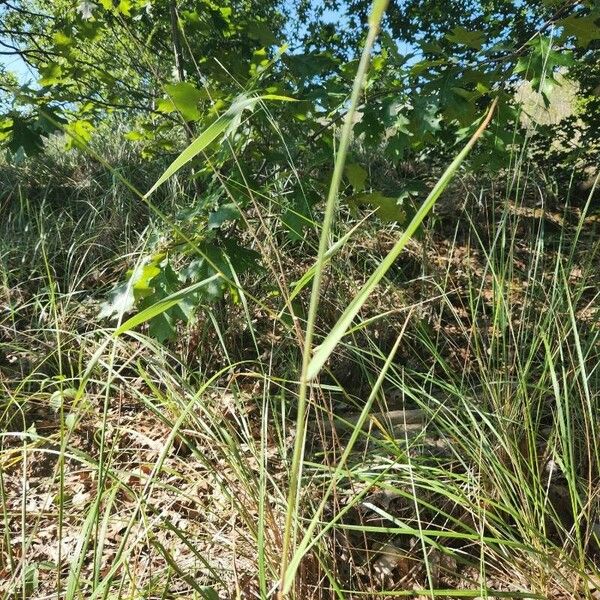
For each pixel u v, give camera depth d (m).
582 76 4.93
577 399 2.12
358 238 3.70
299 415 0.70
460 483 1.94
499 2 5.01
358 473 1.63
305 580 1.59
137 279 2.19
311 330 0.63
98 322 3.14
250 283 3.34
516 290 2.95
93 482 2.14
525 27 4.73
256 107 2.14
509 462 1.94
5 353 3.18
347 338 2.97
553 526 1.85
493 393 1.95
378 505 1.96
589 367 2.33
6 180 4.98
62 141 5.68
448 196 4.60
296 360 2.77
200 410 2.10
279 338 3.11
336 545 1.79
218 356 3.01
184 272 2.28
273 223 3.33
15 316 3.46
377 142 2.41
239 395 2.61
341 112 2.45
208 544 1.75
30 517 2.01
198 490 2.03
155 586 1.51
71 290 3.40
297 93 2.41
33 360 2.97
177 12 3.00
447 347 3.02
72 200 4.85
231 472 2.06
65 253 4.06
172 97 1.92
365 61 0.49
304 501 1.72
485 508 1.67
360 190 2.37
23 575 1.34
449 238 4.23
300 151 2.56
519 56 2.22
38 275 3.84
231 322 3.05
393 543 1.85
